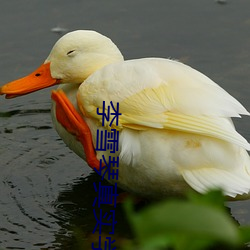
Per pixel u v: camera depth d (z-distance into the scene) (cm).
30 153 980
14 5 1384
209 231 137
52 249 736
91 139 791
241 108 689
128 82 735
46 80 866
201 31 1305
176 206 139
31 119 1093
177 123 680
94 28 1312
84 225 793
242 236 151
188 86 712
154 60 764
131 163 729
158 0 1398
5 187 885
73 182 897
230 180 674
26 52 1256
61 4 1388
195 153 684
